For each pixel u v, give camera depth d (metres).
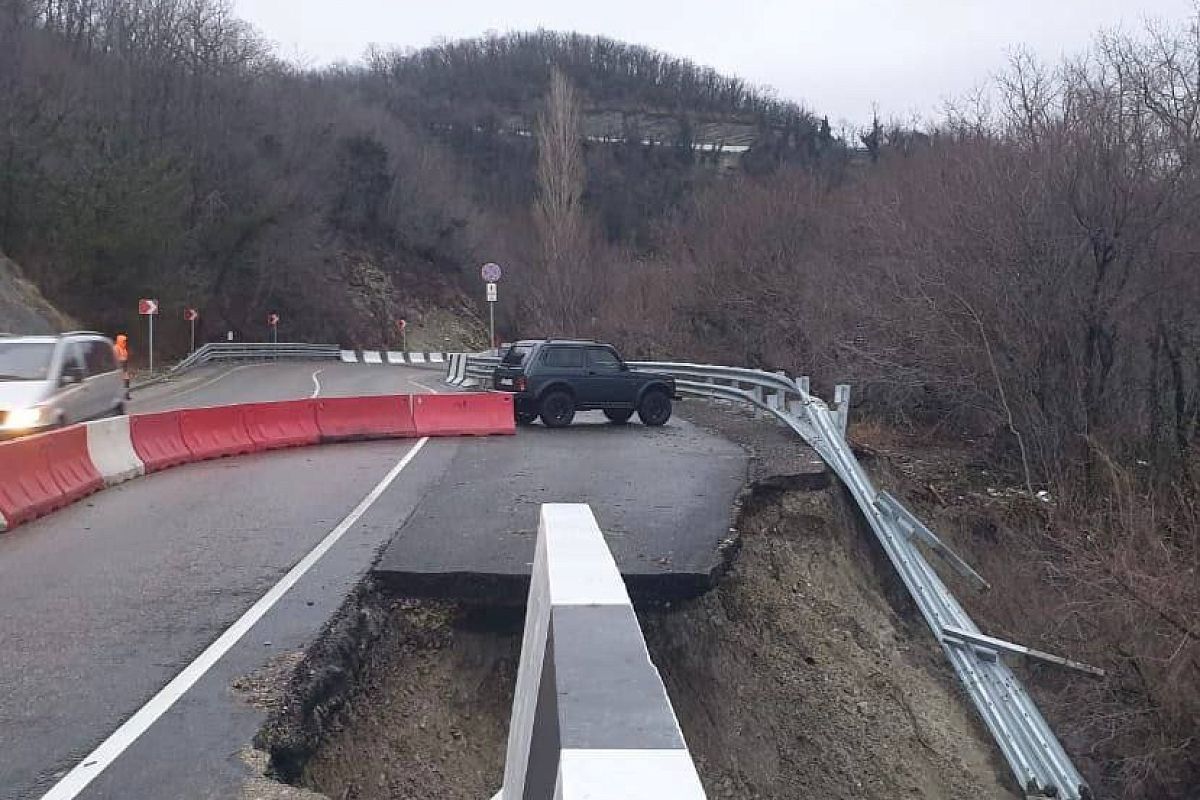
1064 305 19.19
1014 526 16.33
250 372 43.56
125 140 48.72
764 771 8.30
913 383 20.98
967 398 20.56
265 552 9.08
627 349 35.16
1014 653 11.02
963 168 23.03
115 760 4.90
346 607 7.40
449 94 114.38
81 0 55.81
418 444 17.00
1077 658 11.59
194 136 55.44
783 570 11.15
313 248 64.62
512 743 3.90
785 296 32.09
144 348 45.59
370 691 6.97
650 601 8.46
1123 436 18.20
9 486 10.41
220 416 15.78
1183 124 19.47
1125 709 10.87
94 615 7.21
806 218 35.56
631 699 2.18
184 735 5.21
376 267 73.69
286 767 5.30
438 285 78.50
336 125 73.88
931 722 10.16
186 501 11.70
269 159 61.12
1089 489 17.09
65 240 42.25
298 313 62.59
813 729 9.08
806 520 12.41
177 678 5.99
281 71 68.75
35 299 37.66
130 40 55.38
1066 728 11.08
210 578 8.20
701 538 9.87
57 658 6.32
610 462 14.62
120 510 11.16
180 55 56.59
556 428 19.34
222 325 56.38
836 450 14.73
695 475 13.32
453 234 82.50
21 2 49.06
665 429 19.17
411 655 7.66
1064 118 20.70
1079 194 18.84
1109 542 13.22
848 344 22.84
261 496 11.98
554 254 43.09
